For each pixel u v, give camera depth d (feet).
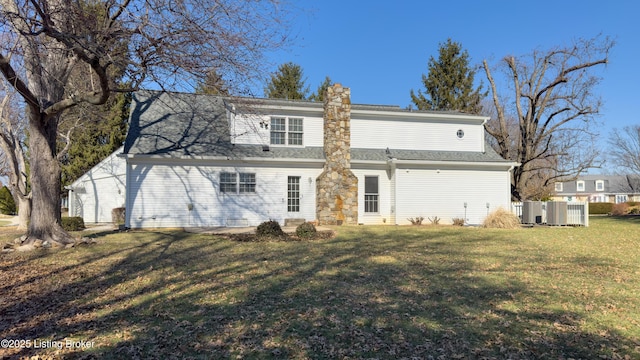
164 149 54.95
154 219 54.19
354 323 16.53
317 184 60.03
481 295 20.67
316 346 14.29
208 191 56.39
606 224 60.39
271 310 18.25
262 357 13.44
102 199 76.64
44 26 26.08
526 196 107.86
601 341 14.62
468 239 43.21
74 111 66.69
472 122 69.87
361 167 62.44
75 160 87.97
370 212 62.49
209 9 29.99
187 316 17.56
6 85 48.26
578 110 80.89
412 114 66.44
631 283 23.32
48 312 18.44
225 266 28.17
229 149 58.23
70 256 32.12
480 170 65.16
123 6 29.76
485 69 91.45
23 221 59.62
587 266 28.43
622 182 176.55
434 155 65.82
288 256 32.24
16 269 27.55
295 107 61.41
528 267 28.07
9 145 58.13
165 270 26.91
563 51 80.64
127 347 14.28
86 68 48.85
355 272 26.25
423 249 36.24
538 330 15.71
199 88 36.70
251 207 57.98
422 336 15.15
